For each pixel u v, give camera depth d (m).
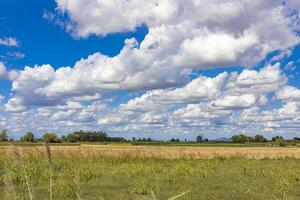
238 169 20.67
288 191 13.34
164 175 16.67
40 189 12.62
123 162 24.47
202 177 16.77
